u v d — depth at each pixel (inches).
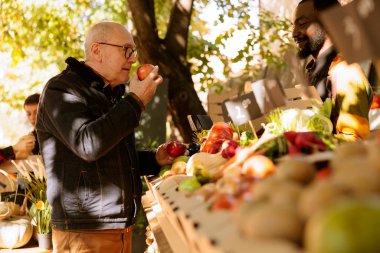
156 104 252.2
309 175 50.4
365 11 48.8
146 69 115.4
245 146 102.4
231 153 101.8
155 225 119.3
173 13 266.2
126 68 123.3
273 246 36.0
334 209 32.9
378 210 31.9
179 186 87.6
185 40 266.2
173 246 85.4
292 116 98.6
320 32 127.3
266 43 316.8
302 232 37.9
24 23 360.8
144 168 141.5
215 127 123.1
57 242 117.8
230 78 377.1
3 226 154.0
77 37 376.5
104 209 115.6
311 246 33.4
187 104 258.7
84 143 107.8
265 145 80.0
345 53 53.1
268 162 70.5
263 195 46.0
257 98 95.8
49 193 116.9
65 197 115.0
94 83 117.0
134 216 123.3
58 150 116.0
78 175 114.8
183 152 138.3
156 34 259.9
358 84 111.9
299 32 131.6
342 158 49.8
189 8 265.4
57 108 111.8
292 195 42.2
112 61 120.9
